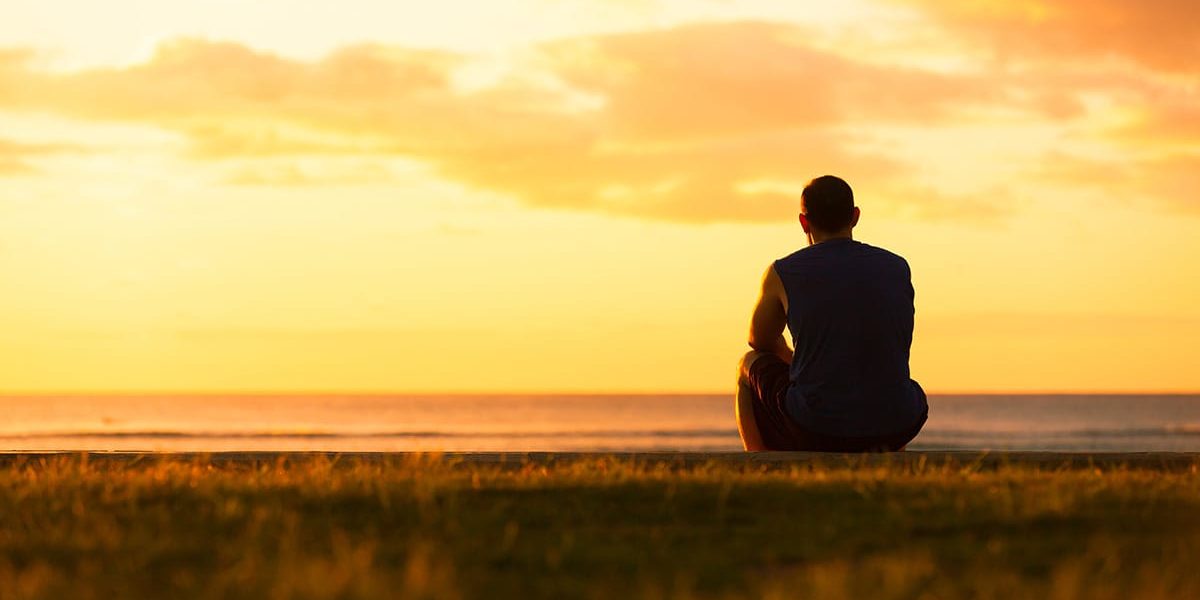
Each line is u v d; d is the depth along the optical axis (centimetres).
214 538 377
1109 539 361
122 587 308
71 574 325
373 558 337
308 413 14875
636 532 381
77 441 7750
